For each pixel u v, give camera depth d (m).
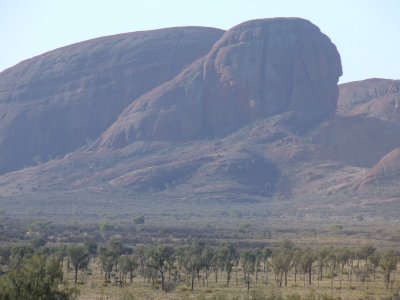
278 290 164.00
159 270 187.50
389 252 190.50
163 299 146.12
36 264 107.19
